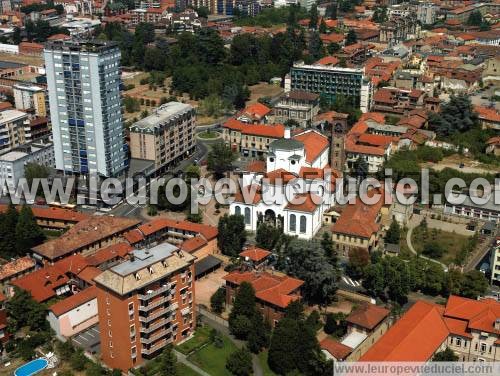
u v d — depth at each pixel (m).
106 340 199.88
